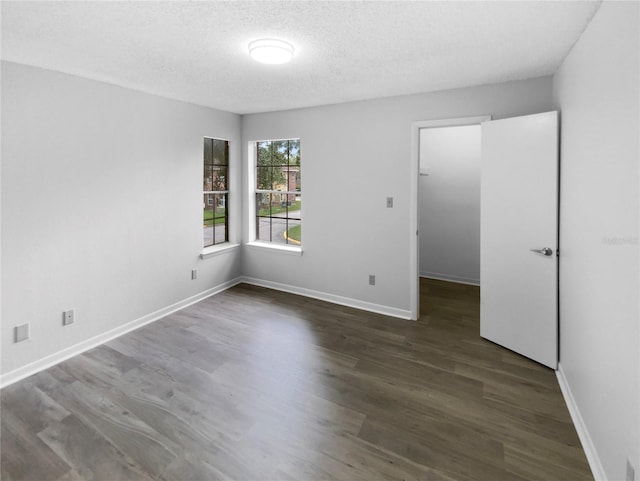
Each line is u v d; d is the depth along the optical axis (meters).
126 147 3.30
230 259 4.78
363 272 4.02
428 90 3.38
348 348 3.08
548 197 2.63
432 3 1.73
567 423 2.11
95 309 3.12
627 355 1.42
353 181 3.96
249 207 4.87
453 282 5.22
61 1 1.69
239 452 1.88
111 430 2.04
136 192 3.42
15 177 2.54
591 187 1.87
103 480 1.70
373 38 2.15
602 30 1.71
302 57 2.47
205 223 4.48
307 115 4.19
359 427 2.08
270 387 2.48
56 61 2.52
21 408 2.23
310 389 2.46
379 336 3.32
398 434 2.02
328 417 2.16
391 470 1.76
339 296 4.22
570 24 1.96
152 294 3.66
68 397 2.35
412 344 3.16
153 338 3.25
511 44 2.25
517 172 2.82
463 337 3.31
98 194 3.09
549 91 2.93
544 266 2.70
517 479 1.71
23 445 1.92
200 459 1.83
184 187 3.96
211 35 2.10
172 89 3.33
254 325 3.56
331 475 1.73
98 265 3.12
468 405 2.29
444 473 1.74
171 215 3.82
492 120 3.14
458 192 5.12
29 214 2.63
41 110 2.65
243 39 2.16
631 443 1.38
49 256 2.76
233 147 4.67
